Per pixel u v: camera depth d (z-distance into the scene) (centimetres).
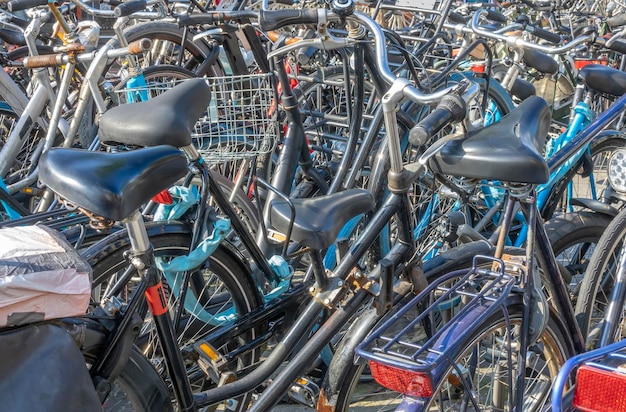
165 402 205
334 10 228
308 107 397
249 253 255
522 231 305
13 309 157
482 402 226
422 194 316
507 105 373
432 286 203
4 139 398
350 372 221
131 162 170
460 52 349
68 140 320
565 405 197
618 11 619
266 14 242
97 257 225
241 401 248
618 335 249
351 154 307
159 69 422
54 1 304
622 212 282
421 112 329
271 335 257
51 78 363
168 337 194
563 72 402
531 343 206
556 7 544
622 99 254
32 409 158
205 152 272
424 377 169
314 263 212
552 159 238
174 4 472
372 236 216
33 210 337
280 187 292
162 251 237
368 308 225
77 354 167
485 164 190
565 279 293
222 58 446
